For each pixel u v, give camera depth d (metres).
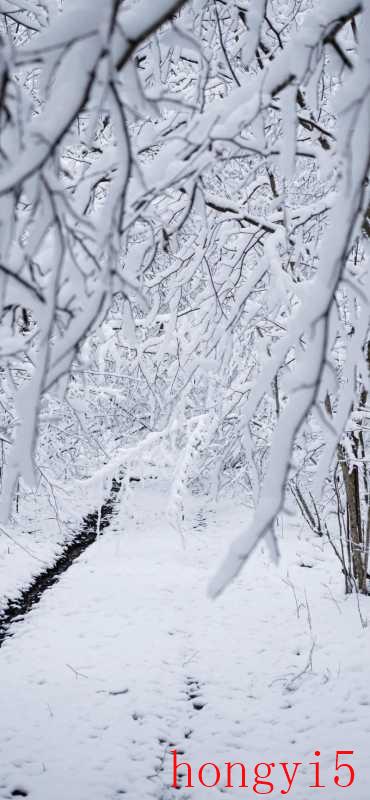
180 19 3.60
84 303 1.91
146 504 12.16
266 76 2.23
